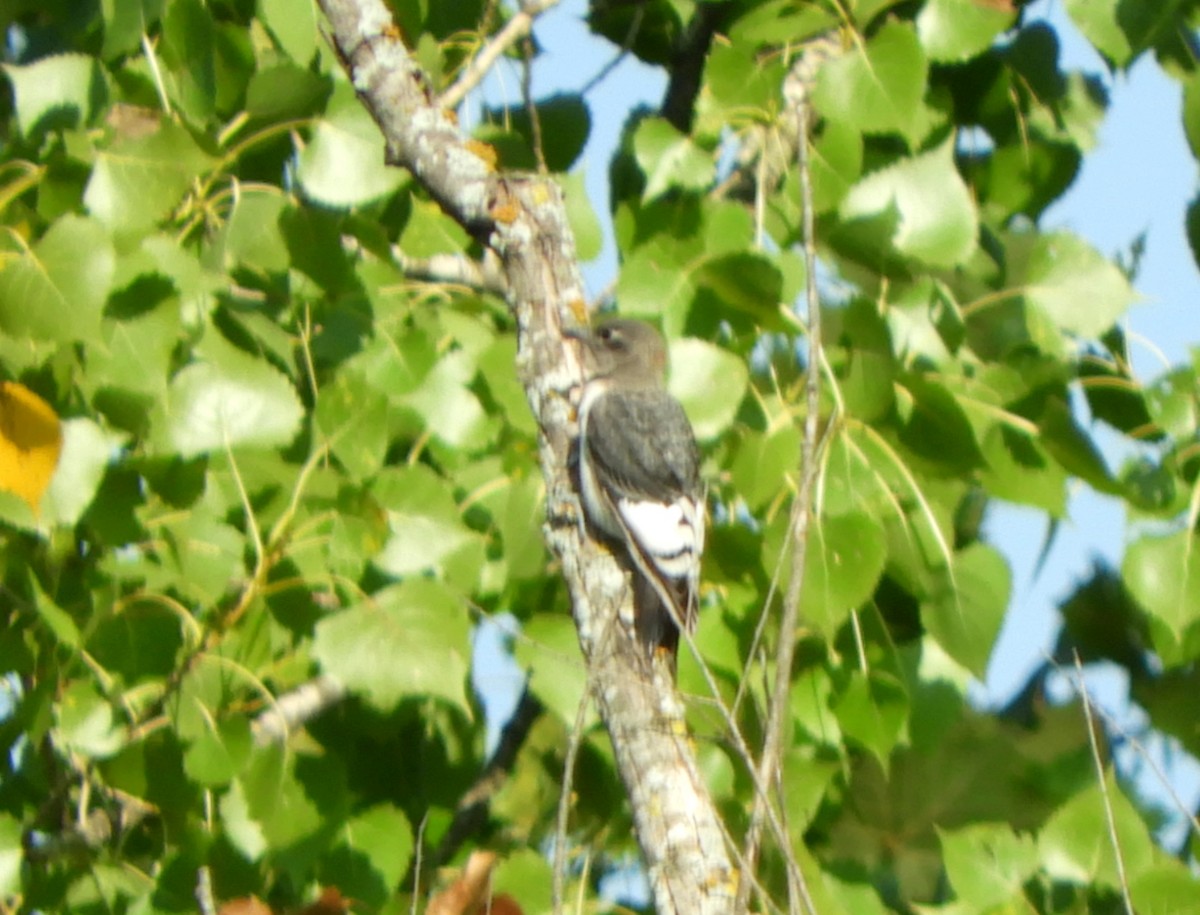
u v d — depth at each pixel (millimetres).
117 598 9977
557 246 10227
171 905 10383
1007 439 10523
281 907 10945
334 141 10688
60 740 9945
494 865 9922
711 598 10773
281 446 9875
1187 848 11914
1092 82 13125
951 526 10445
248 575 9977
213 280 10133
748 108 10914
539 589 10977
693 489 11438
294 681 10289
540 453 10203
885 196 10734
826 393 10234
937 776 12555
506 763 13492
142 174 9711
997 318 11727
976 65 12984
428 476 10070
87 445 9234
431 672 9555
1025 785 12523
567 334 10148
